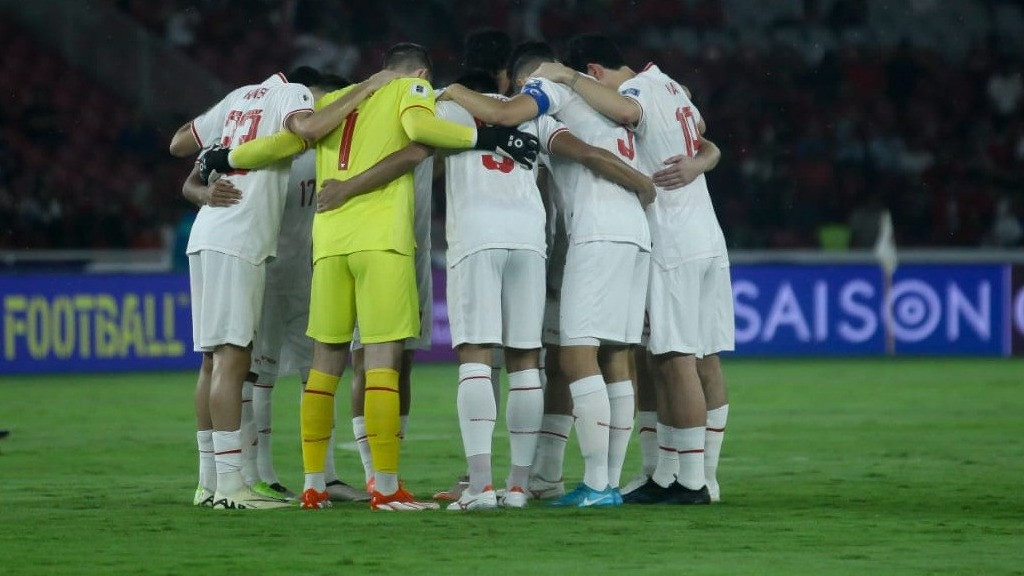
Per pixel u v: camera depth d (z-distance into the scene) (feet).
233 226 74.23
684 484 75.61
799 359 208.54
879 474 89.56
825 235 238.89
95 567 56.18
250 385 79.30
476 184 72.90
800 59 279.08
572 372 73.87
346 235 72.74
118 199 236.84
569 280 73.82
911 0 302.25
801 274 213.66
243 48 271.08
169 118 256.73
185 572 55.01
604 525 66.74
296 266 81.51
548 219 80.38
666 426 77.41
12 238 224.53
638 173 74.18
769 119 269.23
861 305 214.90
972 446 106.32
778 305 213.25
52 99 249.96
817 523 67.56
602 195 73.82
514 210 72.69
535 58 78.13
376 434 72.84
